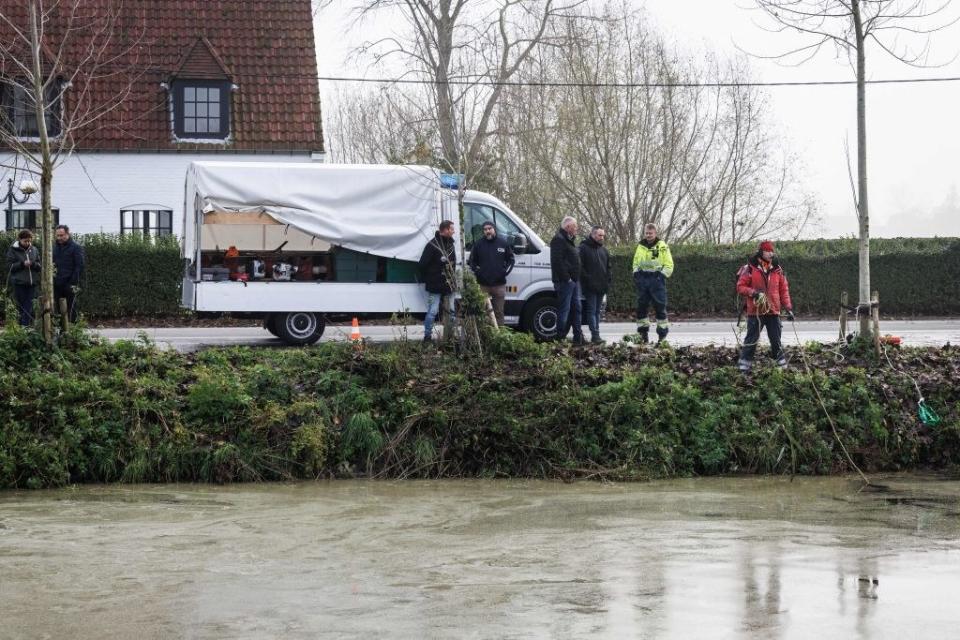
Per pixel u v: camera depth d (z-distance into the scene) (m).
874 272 60.62
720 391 27.73
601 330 49.12
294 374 27.12
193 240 38.34
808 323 55.69
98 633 13.95
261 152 61.16
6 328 26.92
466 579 16.42
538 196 68.88
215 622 14.35
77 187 59.56
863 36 31.56
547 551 18.27
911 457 27.28
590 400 26.61
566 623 14.19
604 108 67.62
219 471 24.80
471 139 68.06
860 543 18.88
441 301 34.44
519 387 27.12
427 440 25.88
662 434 26.52
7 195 58.38
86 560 17.69
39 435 24.61
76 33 58.94
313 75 63.91
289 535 19.53
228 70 62.25
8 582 16.36
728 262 59.22
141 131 60.25
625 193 68.12
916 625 14.20
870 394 27.98
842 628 14.05
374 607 14.96
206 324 52.34
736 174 69.75
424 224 36.50
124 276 52.81
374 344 29.48
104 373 26.64
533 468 25.91
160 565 17.36
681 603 15.10
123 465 24.86
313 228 35.84
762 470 26.53
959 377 29.02
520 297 38.56
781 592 15.68
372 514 21.42
